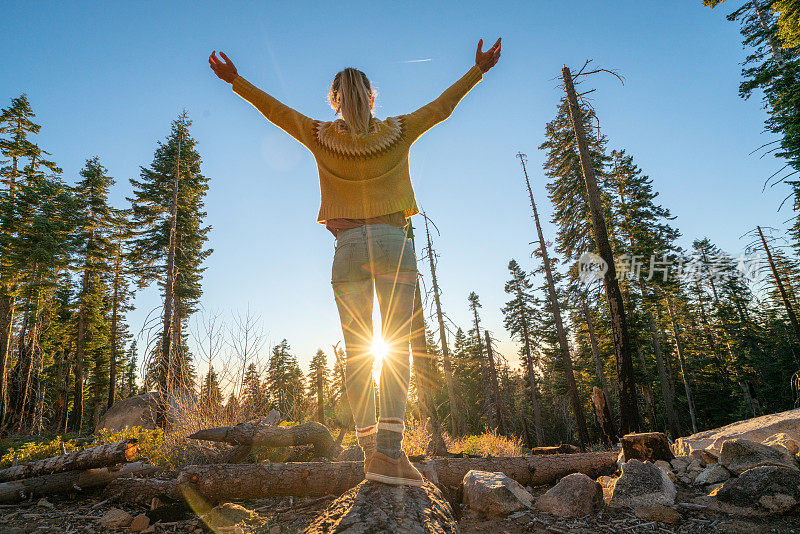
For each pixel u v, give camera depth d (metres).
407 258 1.74
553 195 22.83
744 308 37.91
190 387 5.86
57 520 2.85
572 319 26.67
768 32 16.67
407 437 7.63
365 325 1.73
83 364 31.95
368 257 1.70
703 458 3.58
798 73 15.71
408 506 1.58
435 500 1.85
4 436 20.20
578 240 21.52
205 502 3.07
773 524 2.41
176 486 3.11
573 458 4.04
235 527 2.51
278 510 2.88
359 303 1.72
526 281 32.97
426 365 8.46
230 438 4.56
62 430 25.88
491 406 37.81
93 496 3.54
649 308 23.62
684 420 35.34
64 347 31.20
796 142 15.55
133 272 23.80
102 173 31.38
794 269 35.28
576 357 30.94
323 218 1.80
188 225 24.84
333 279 1.75
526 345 32.06
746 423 4.75
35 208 26.20
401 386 1.66
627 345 13.55
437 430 7.81
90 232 29.45
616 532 2.48
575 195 21.62
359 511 1.48
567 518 2.71
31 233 25.08
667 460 3.78
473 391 40.59
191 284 25.14
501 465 3.82
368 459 1.72
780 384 35.25
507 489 2.93
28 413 22.67
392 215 1.79
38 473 3.63
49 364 30.56
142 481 3.30
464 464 3.75
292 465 3.23
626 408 13.14
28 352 24.58
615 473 3.87
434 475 3.10
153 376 6.04
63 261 26.53
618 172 25.83
